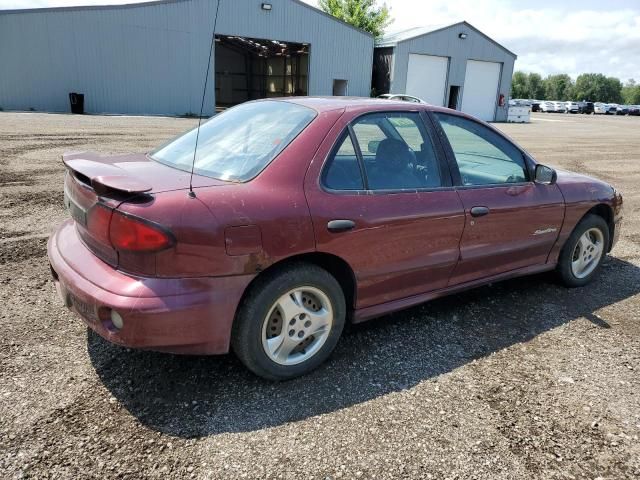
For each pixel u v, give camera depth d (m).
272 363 2.76
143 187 2.37
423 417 2.60
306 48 30.92
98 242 2.52
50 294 3.74
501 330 3.61
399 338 3.42
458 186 3.43
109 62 24.66
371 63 32.41
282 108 3.22
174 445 2.30
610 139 23.06
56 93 23.95
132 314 2.31
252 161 2.77
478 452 2.37
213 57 31.98
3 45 22.41
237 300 2.53
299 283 2.72
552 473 2.26
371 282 3.05
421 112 3.42
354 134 3.01
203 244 2.38
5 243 4.84
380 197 2.99
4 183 7.44
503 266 3.82
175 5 25.39
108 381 2.74
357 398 2.73
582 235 4.32
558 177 4.25
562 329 3.67
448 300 4.10
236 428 2.44
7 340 3.07
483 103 37.41
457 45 34.78
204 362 2.99
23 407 2.48
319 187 2.77
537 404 2.76
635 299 4.28
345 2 45.16
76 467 2.14
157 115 25.86
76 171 2.58
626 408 2.76
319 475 2.17
